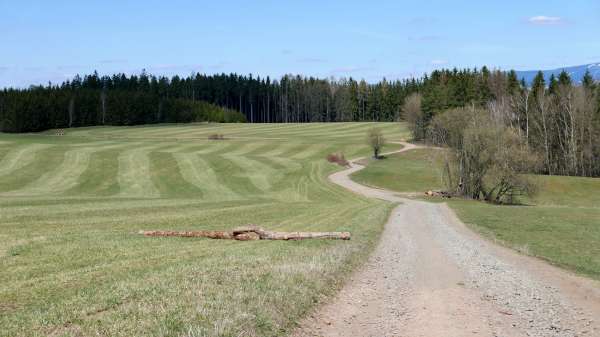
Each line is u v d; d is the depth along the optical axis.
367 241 21.91
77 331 8.32
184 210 34.66
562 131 96.81
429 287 13.75
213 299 10.44
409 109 125.25
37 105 146.88
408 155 102.69
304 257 16.31
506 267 17.25
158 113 179.12
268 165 75.25
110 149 78.38
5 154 67.19
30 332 8.32
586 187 72.88
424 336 9.51
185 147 95.88
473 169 64.25
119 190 54.91
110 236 21.06
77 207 33.62
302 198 55.69
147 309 9.55
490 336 9.62
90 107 165.50
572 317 11.19
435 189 71.56
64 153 70.81
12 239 18.92
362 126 160.38
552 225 32.19
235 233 21.92
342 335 9.40
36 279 12.63
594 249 22.72
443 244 22.67
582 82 109.81
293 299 10.96
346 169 85.50
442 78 152.50
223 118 194.62
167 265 14.80
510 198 65.31
